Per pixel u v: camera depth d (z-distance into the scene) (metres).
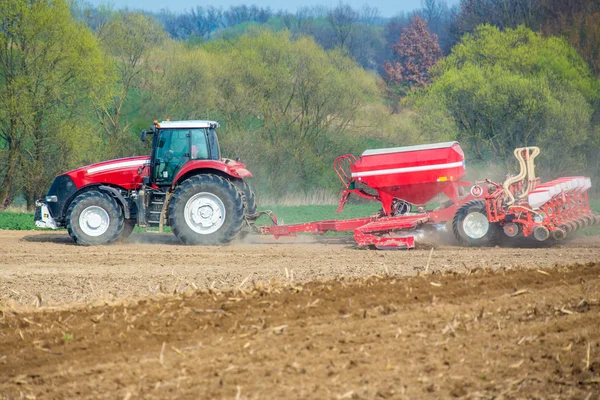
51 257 50.25
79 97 114.56
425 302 29.95
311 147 132.50
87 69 111.88
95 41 114.38
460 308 28.58
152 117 125.75
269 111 132.75
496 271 37.28
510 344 24.09
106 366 23.28
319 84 132.38
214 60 133.00
